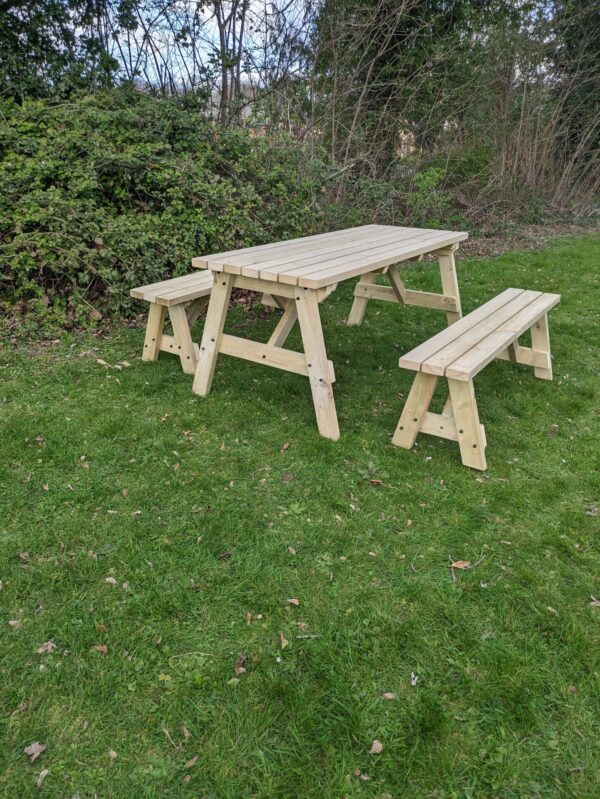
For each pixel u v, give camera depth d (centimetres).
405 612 179
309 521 218
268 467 252
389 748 139
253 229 506
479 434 251
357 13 730
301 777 132
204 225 469
